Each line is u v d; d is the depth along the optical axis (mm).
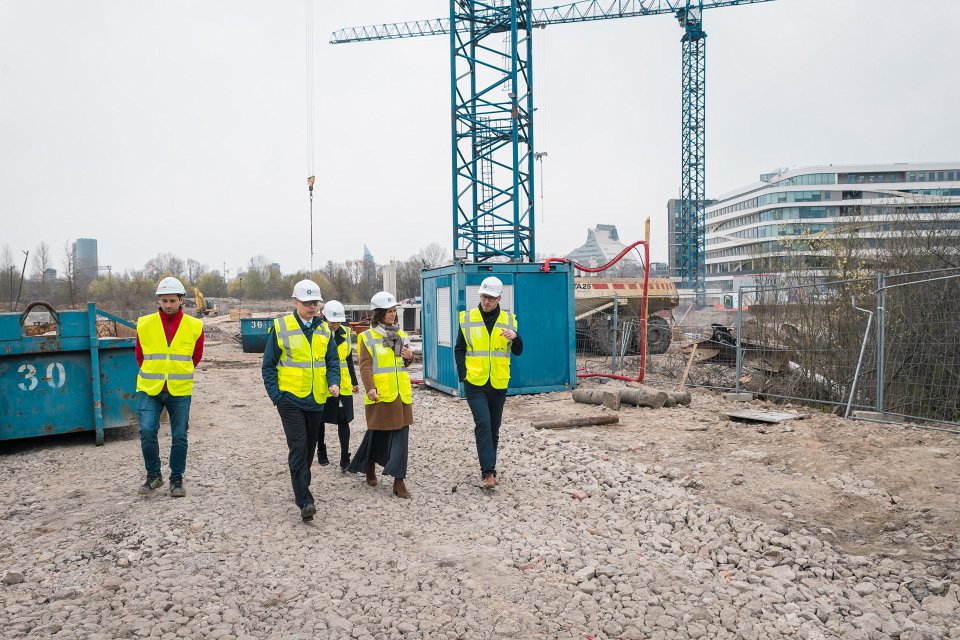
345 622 3852
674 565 4711
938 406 10883
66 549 4957
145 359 6297
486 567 4621
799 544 4992
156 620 3879
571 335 13289
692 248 67375
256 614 3953
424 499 6242
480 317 6652
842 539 5207
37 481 7156
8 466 7855
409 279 86125
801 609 4066
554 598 4188
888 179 101062
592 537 5258
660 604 4121
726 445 8102
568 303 13273
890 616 3971
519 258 19031
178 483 6309
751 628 3844
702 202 67000
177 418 6336
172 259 112812
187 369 6383
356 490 6551
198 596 4152
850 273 14992
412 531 5363
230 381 16781
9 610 3979
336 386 5730
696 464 7344
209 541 5082
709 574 4578
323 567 4629
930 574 4492
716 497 6219
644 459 7738
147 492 6297
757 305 13500
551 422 9555
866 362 11227
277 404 5602
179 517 5570
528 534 5297
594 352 20969
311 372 5629
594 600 4152
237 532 5293
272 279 95812
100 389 9008
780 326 12992
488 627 3820
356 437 9195
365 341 6281
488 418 6535
